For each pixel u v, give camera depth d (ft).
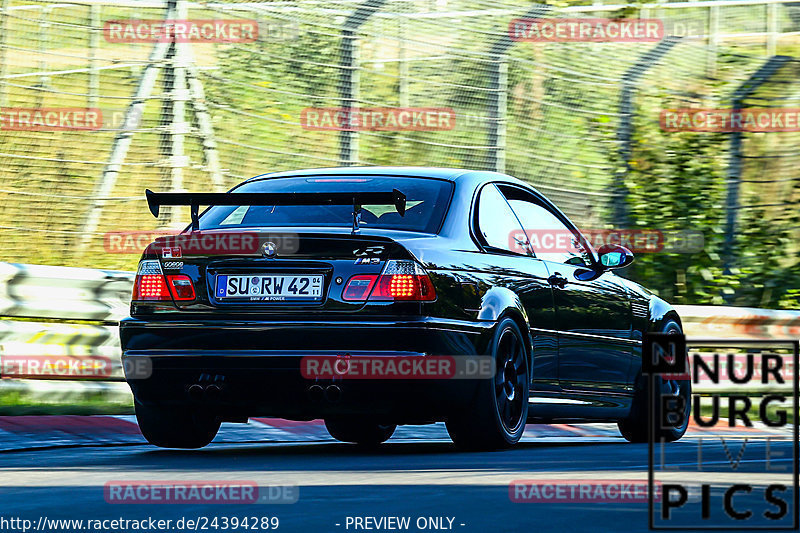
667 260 163.22
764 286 163.12
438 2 159.63
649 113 165.37
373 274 71.10
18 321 111.86
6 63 143.84
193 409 75.25
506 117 157.89
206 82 147.54
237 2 152.56
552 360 82.07
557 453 73.92
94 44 147.23
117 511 48.55
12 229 134.00
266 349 71.41
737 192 165.78
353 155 152.25
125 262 139.95
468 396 73.26
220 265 73.26
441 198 77.15
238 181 147.23
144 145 143.54
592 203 163.12
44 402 104.27
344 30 153.17
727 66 169.27
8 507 49.96
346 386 70.59
